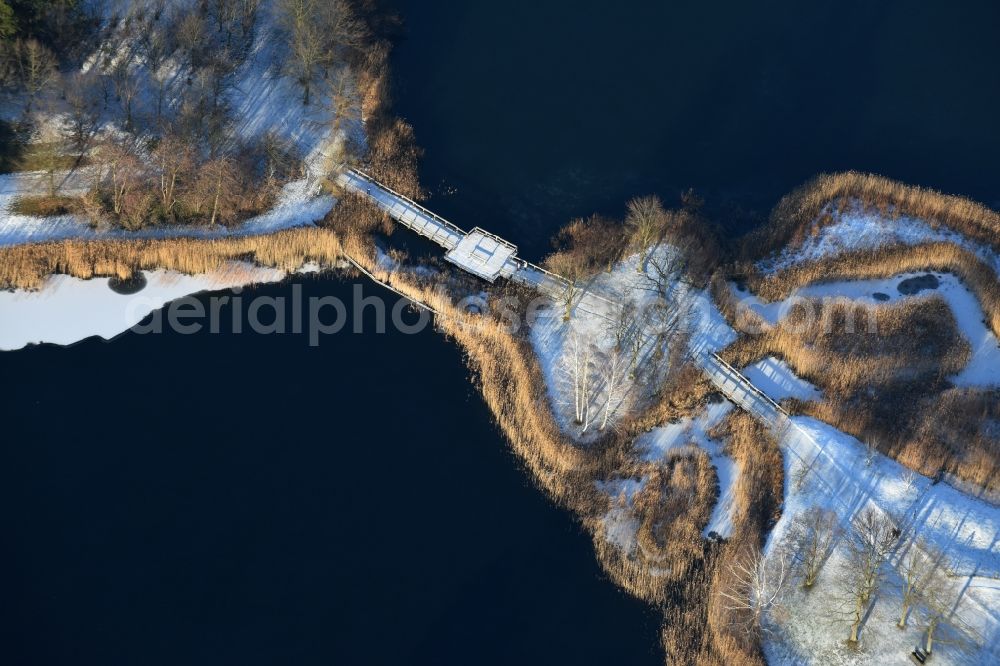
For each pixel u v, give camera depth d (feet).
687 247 548.72
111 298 533.55
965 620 430.61
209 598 447.83
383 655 435.53
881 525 455.63
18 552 456.86
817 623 435.94
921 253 542.16
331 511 471.62
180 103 594.65
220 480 478.18
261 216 563.07
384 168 581.12
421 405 503.61
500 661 435.53
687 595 451.53
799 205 565.12
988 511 461.78
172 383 506.07
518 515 472.85
